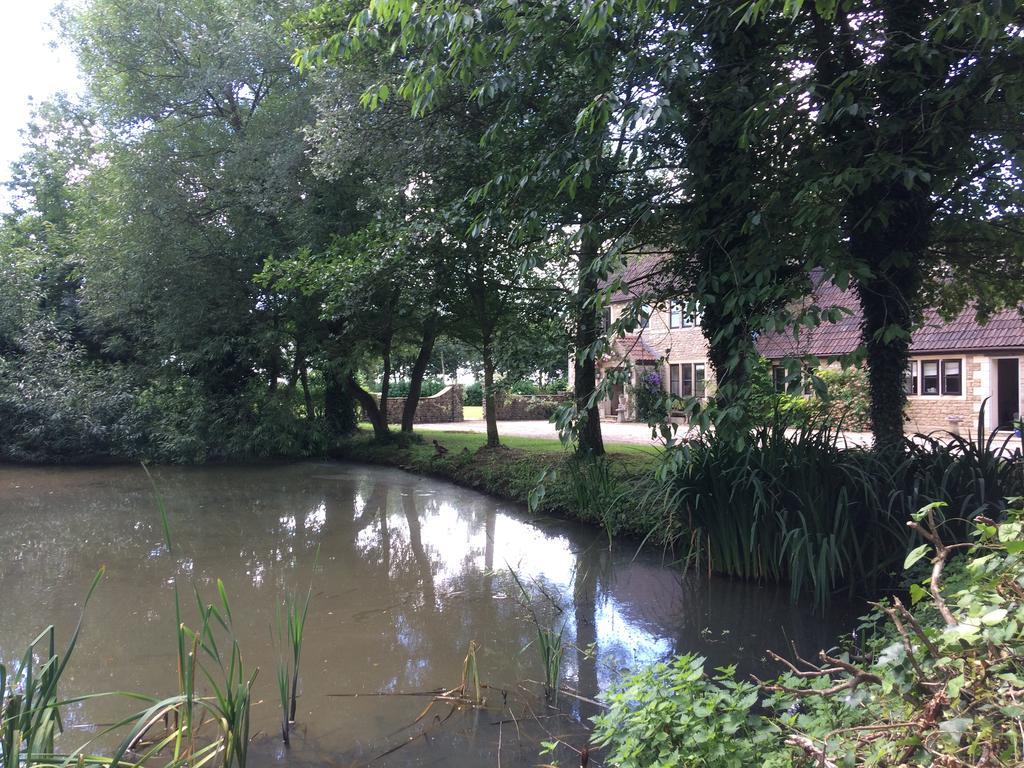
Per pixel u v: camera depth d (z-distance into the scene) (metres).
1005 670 2.13
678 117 4.91
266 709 4.19
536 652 5.02
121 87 15.86
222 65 15.47
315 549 8.24
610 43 6.00
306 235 14.28
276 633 5.47
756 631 5.23
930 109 5.36
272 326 16.70
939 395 18.94
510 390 12.83
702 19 5.85
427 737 3.82
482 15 5.54
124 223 15.55
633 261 8.76
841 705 2.73
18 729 2.73
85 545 8.47
